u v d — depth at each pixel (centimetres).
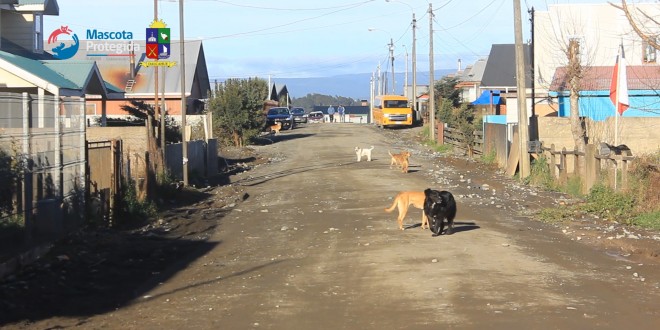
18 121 1228
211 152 3256
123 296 1050
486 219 1762
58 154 1395
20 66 2517
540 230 1599
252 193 2530
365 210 1961
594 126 2983
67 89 2609
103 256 1347
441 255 1279
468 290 1006
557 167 2569
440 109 5528
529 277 1095
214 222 1830
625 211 1788
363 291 1022
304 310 926
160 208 2031
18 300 991
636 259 1258
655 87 3388
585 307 909
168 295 1048
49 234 1338
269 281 1120
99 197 1642
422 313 887
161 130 2519
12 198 1181
